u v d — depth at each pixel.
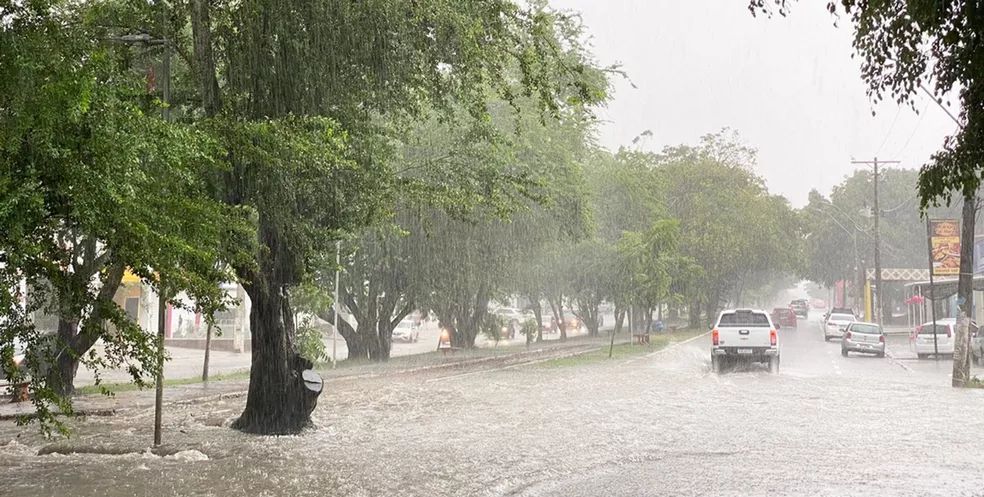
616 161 56.09
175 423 16.69
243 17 14.12
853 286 95.81
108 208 8.80
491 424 16.36
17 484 10.72
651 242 43.22
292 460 12.45
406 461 12.34
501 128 32.19
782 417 17.25
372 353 36.16
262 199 13.87
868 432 15.20
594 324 61.38
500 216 18.59
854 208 93.38
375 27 14.40
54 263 9.19
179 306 11.22
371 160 15.52
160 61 18.20
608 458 12.56
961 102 8.44
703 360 35.12
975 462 12.16
